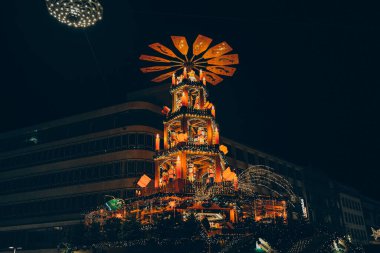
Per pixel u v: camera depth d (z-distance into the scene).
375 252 26.55
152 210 22.81
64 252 23.69
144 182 24.84
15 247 50.47
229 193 22.14
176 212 21.39
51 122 54.78
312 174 77.62
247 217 21.33
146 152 46.53
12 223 52.06
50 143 53.59
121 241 20.72
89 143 50.28
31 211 51.41
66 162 51.06
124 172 45.81
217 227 21.34
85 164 49.22
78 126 52.31
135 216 22.72
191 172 24.25
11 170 55.50
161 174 27.28
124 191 44.88
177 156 23.78
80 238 23.02
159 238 19.08
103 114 50.72
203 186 22.33
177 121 25.73
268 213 24.12
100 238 22.03
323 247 19.77
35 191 52.12
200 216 21.94
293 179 72.88
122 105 49.69
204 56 27.81
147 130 47.66
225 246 18.64
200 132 25.80
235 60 27.83
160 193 21.03
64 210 48.66
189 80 26.78
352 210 87.62
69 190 49.16
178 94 27.75
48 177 52.00
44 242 48.72
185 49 27.31
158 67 28.77
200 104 26.97
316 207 74.50
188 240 18.78
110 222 22.48
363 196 96.81
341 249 21.34
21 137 57.03
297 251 18.97
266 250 18.67
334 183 84.19
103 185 46.59
